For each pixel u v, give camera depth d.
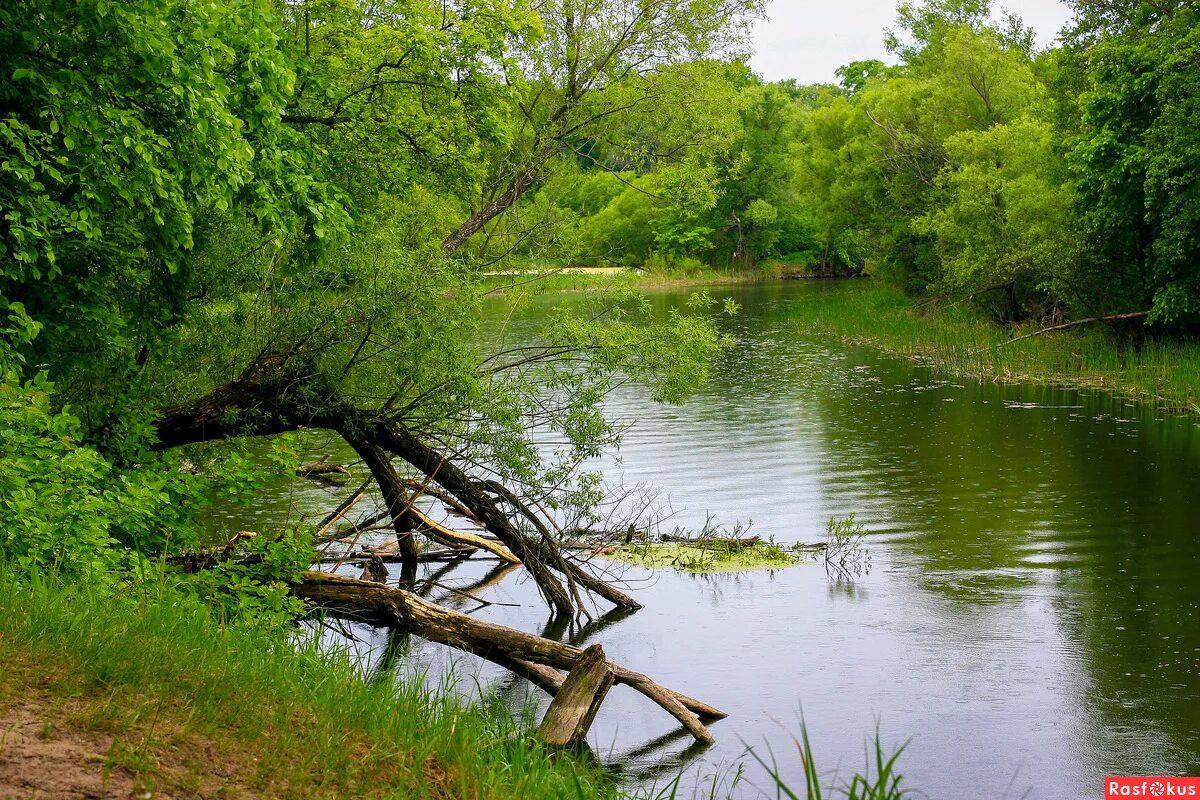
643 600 12.48
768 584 12.81
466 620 9.38
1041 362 30.20
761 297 59.16
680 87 17.69
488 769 5.46
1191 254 28.06
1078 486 16.89
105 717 4.63
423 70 13.73
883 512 15.77
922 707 9.30
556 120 17.47
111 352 11.45
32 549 6.99
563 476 12.70
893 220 50.66
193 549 10.99
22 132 9.20
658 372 12.77
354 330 11.95
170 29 9.41
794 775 8.10
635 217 76.69
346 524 14.03
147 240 11.26
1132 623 11.13
